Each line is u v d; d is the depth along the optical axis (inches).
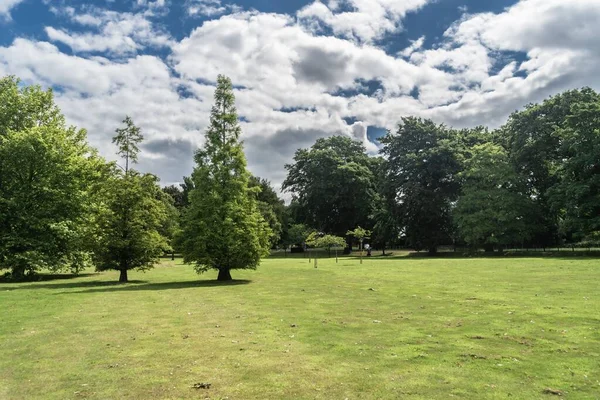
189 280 1020.5
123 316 480.4
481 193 2000.5
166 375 261.1
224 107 1045.2
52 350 324.5
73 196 1233.4
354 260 1957.4
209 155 1016.2
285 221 3540.8
